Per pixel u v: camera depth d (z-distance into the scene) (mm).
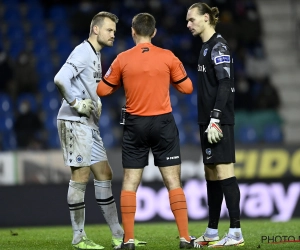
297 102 63219
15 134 46156
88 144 22250
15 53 62656
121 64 21109
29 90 57000
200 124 22812
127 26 63906
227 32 64000
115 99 56219
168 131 21109
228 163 22438
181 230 21000
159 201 42375
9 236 27734
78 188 22250
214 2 65062
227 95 21797
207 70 22500
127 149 21281
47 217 42156
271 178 43281
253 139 49688
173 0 66125
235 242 21984
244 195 42906
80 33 66125
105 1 66688
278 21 69000
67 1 68188
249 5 65812
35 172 42719
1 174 42500
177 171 21281
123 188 21234
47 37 65125
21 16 66875
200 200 42938
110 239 25766
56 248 22531
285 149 43531
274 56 66438
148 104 20906
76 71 21812
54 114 56312
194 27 22828
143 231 29141
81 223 22156
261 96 56625
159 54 21109
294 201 43031
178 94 58969
